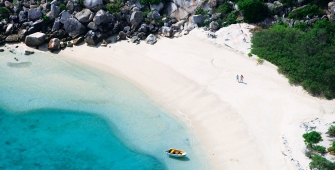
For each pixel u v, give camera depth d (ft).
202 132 187.52
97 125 193.16
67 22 248.52
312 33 230.89
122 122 194.18
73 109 202.18
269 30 240.12
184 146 180.65
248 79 214.07
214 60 227.40
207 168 170.19
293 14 244.83
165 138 185.06
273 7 247.70
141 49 240.53
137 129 190.19
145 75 222.69
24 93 211.41
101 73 225.76
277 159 170.91
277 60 220.23
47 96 209.67
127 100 206.90
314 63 214.07
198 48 237.04
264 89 207.31
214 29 248.52
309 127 183.11
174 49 237.86
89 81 219.61
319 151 169.07
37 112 200.75
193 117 196.03
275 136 181.68
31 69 228.02
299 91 205.46
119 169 172.35
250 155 173.99
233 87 209.87
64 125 193.57
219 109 198.49
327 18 242.58
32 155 179.42
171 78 219.00
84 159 177.17
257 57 225.97
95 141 185.37
